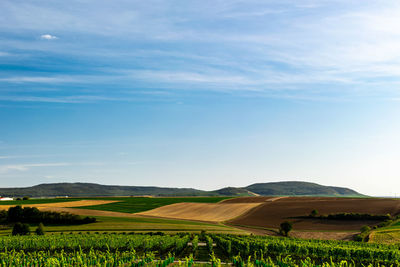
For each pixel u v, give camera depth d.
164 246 46.25
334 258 41.47
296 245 43.84
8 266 32.62
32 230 76.06
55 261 31.67
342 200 126.31
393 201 117.81
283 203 126.25
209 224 91.12
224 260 41.31
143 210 122.06
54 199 155.25
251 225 92.31
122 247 47.72
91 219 86.62
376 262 39.62
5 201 142.62
